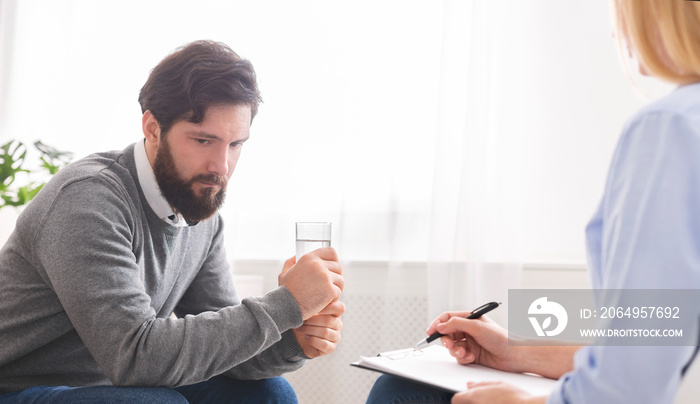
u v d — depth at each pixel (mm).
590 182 2029
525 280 1939
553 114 2059
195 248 1282
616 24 724
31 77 2389
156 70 1092
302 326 1143
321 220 2127
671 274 566
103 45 2355
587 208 2027
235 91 1060
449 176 1955
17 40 2391
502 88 1920
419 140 2100
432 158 2088
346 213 2100
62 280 956
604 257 646
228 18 2236
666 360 574
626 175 613
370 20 2135
